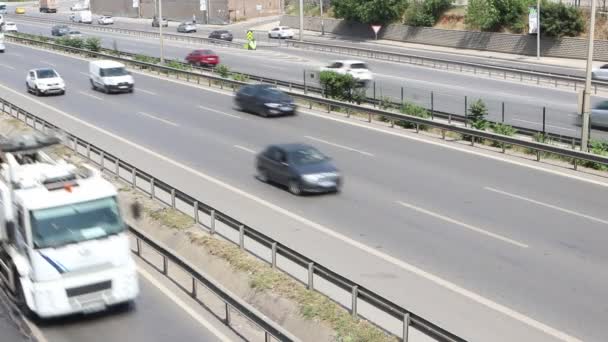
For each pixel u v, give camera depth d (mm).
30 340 12891
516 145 28891
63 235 13719
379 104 39062
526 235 19297
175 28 102625
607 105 34625
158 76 53156
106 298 14117
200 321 14445
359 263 17406
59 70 57625
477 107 33844
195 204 19578
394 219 20781
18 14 133500
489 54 70375
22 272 13961
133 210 15391
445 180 25062
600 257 17625
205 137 32406
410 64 61719
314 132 33344
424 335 13500
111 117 37688
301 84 46344
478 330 13828
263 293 15492
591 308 14797
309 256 17875
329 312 14156
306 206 22156
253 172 26344
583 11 67375
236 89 45719
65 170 15156
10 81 52469
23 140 16969
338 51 70812
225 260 17203
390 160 28031
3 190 14695
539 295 15469
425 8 80625
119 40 85188
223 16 106250
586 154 25812
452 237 19219
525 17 71000
